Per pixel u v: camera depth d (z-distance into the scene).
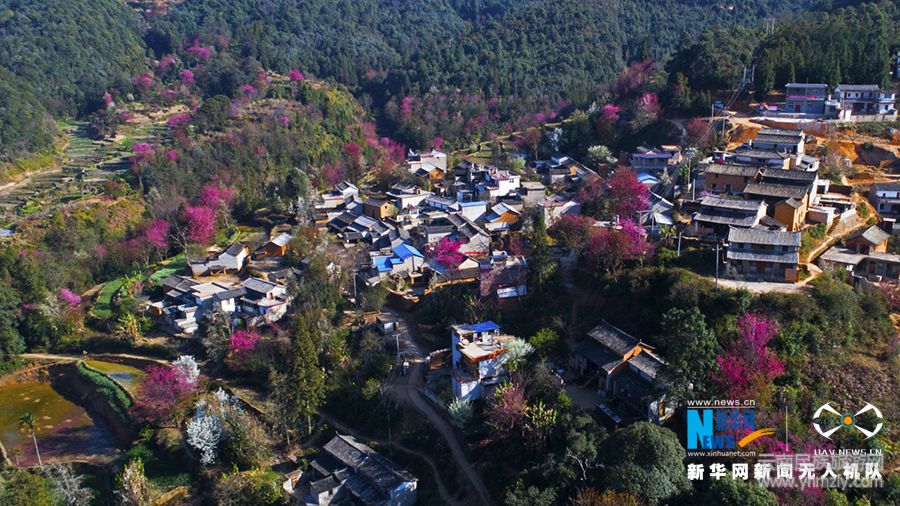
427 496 48.97
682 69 117.06
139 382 68.06
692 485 40.03
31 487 50.56
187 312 74.00
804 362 48.19
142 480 51.53
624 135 109.50
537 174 105.06
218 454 55.66
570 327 59.53
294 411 56.19
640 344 52.16
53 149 133.00
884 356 48.31
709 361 45.06
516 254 72.19
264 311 72.62
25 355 75.81
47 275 83.25
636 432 40.66
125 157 130.12
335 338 64.31
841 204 66.31
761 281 55.31
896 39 103.50
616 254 60.41
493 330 57.72
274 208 106.25
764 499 35.72
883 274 56.72
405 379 60.25
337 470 51.12
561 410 48.69
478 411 53.78
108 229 98.62
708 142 89.75
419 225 87.50
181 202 103.56
